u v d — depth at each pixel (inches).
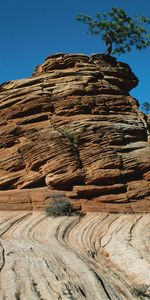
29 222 882.8
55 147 1074.1
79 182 1037.8
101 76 1348.4
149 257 651.5
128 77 1430.9
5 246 580.1
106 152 1068.5
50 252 588.7
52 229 820.0
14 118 1217.4
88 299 392.2
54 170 1043.9
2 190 1082.1
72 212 963.3
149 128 1262.3
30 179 1064.8
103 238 780.0
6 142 1152.8
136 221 912.9
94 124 1133.1
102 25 1654.8
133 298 463.8
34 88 1252.5
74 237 778.8
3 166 1112.2
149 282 534.9
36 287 396.2
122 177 1042.1
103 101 1242.6
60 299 365.1
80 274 485.7
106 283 485.7
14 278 410.9
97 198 1007.0
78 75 1310.3
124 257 643.5
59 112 1198.9
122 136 1129.4
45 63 1395.2
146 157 1081.4
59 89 1248.8
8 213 972.6
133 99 1309.1
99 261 626.8
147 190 1023.0
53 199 995.9
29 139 1128.8
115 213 978.1
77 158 1060.5
